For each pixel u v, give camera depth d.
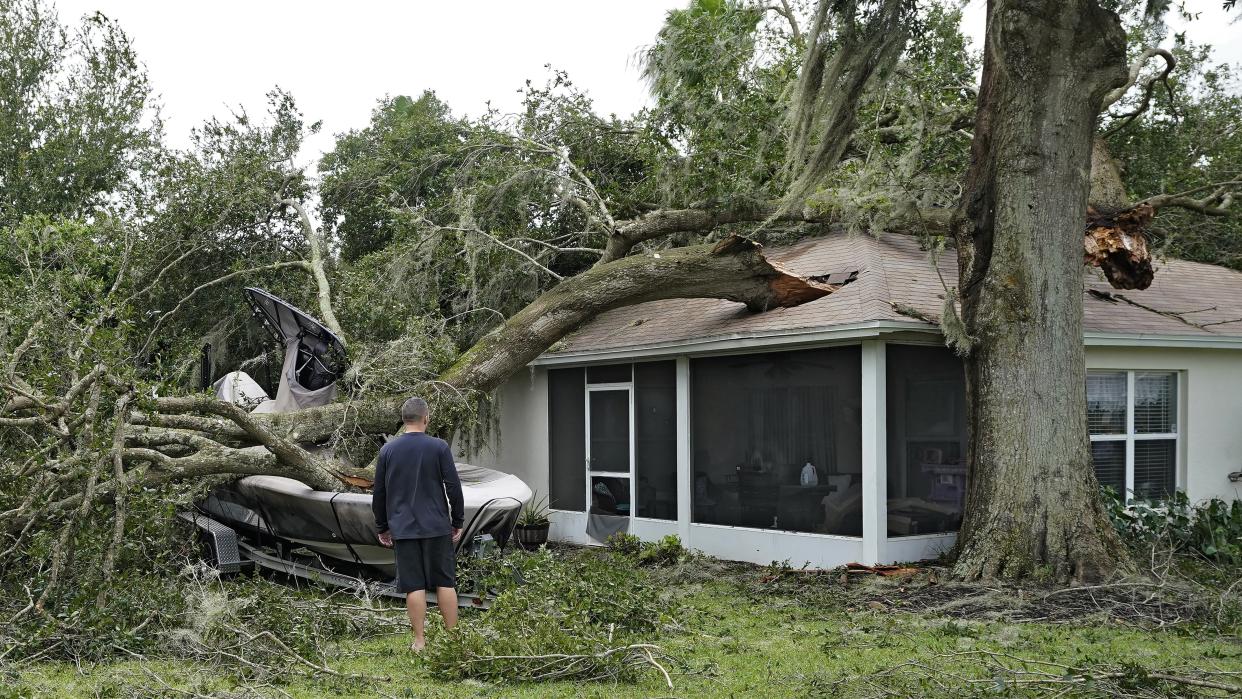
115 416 7.16
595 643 5.76
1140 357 11.46
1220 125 16.53
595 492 12.91
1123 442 11.47
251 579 9.20
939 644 6.56
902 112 12.47
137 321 13.52
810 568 10.16
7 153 19.55
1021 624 7.22
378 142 18.55
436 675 5.64
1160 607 7.57
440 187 15.86
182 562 7.61
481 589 7.86
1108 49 8.82
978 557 8.88
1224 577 8.81
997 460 8.96
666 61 12.59
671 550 11.15
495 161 14.55
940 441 10.17
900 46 9.80
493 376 11.04
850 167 12.80
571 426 13.34
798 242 14.01
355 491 8.82
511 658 5.53
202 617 6.13
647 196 14.65
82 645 5.83
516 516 8.77
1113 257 11.20
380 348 11.39
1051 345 8.89
